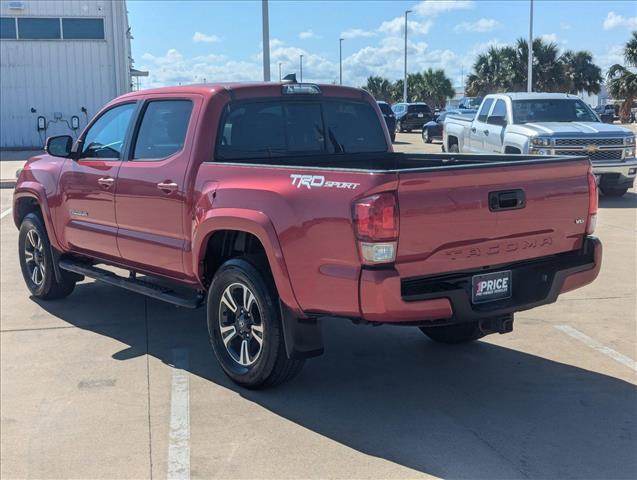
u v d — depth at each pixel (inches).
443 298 159.2
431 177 155.2
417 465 148.9
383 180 150.1
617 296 281.0
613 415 173.3
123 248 229.8
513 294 177.3
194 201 196.9
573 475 144.6
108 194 232.2
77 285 309.0
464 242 163.0
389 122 1147.9
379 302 152.2
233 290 189.6
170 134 214.2
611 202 528.1
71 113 995.3
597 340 229.8
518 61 1964.8
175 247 206.2
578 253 190.7
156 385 193.3
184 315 261.0
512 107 552.1
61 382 195.5
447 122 681.0
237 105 208.4
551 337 233.1
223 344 193.3
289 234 166.2
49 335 237.3
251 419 171.6
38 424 169.6
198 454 154.4
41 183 267.7
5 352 220.1
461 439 160.9
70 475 146.3
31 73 978.7
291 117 221.5
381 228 150.5
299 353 174.6
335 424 168.9
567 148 503.5
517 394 186.9
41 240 273.7
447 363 211.0
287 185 170.2
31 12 965.2
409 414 174.4
